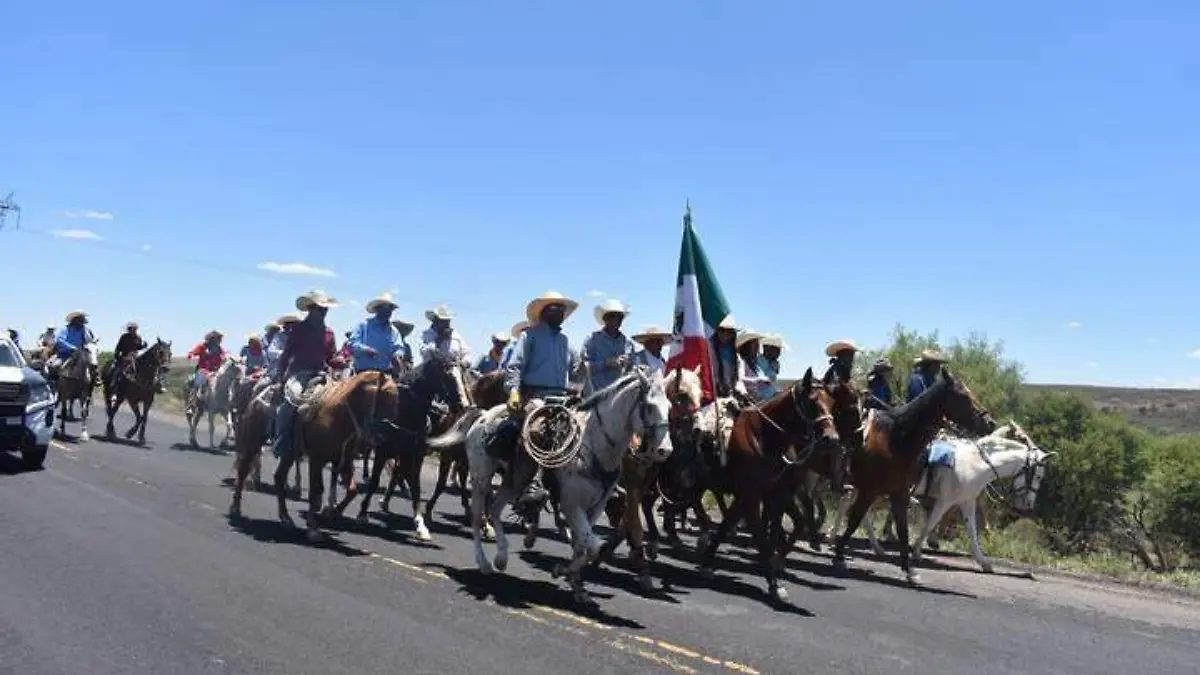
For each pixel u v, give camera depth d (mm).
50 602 7906
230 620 7730
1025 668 8109
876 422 12500
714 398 11539
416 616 8273
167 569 9352
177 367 58219
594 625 8422
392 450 12500
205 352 23375
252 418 13188
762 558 10617
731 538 14820
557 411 9438
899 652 8328
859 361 24656
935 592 11594
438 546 12117
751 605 9938
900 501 12367
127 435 23219
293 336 12883
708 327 12844
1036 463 13797
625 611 9117
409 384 12477
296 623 7773
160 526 11695
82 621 7438
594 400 9445
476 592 9438
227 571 9477
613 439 9203
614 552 12797
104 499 13430
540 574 10734
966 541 16344
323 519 13023
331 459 12297
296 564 10086
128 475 16234
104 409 34406
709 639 8242
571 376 12414
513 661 7137
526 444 9289
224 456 21297
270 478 18625
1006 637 9234
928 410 12219
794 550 14508
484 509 10648
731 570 12211
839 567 12898
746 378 13211
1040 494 28953
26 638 6926
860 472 12508
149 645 6961
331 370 15391
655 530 12305
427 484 20047
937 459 13516
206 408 22719
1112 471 28484
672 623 8750
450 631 7863
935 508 13711
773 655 7875
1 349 16828
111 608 7848
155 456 19750
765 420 10820
